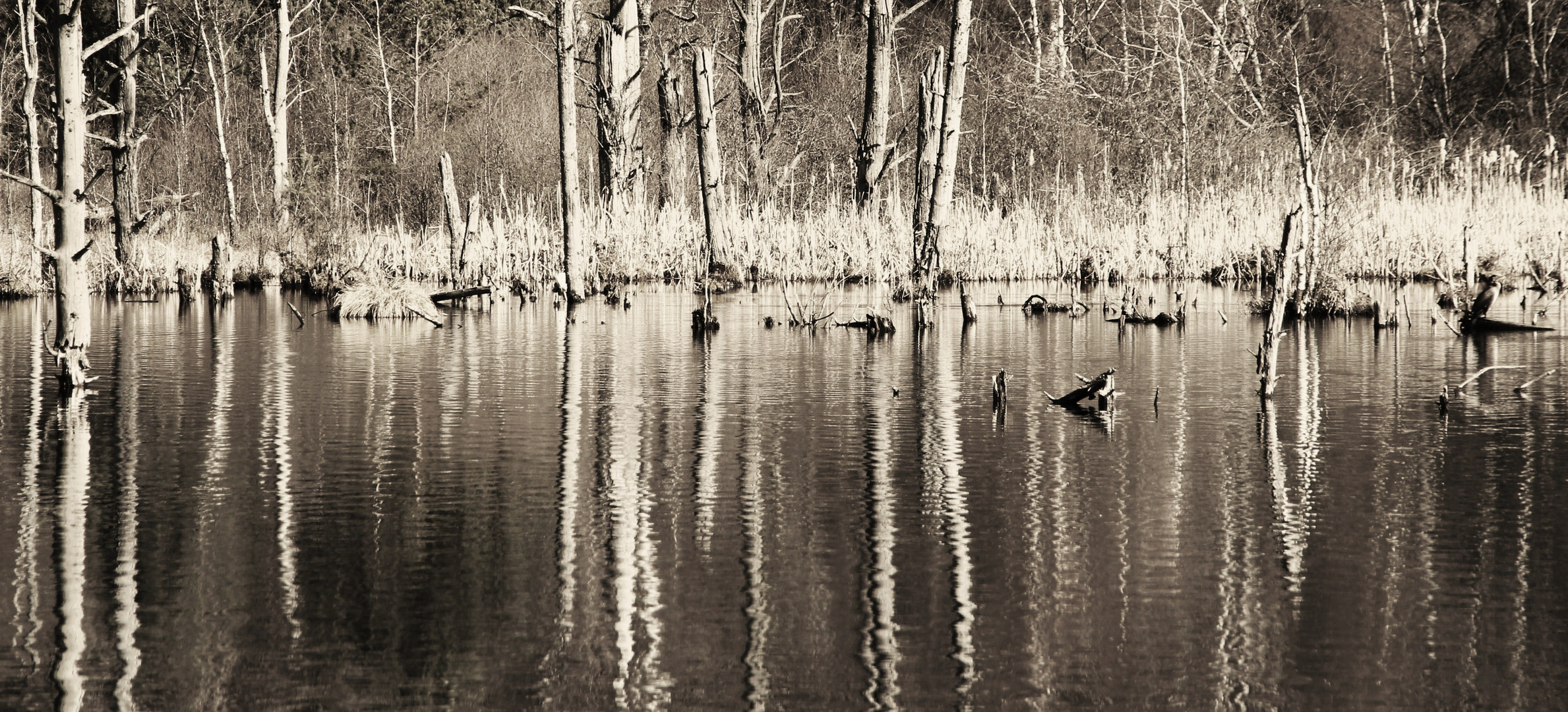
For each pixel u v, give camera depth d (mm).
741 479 8203
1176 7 34781
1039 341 15922
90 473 8438
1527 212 24844
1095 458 8758
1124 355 14414
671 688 5043
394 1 44156
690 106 37531
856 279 26375
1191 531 6953
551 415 10523
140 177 38156
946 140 17828
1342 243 19828
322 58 44281
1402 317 18484
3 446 9328
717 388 11961
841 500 7621
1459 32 42781
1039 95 36594
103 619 5734
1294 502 7512
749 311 20500
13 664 5262
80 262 12023
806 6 50438
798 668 5195
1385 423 9984
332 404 11141
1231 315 19188
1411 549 6617
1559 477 8070
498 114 41125
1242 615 5711
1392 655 5289
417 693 5000
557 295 22000
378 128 43844
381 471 8461
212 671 5203
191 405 11102
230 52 39312
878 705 4875
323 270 26516
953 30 17844
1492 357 14023
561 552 6660
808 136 40281
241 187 40531
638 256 26047
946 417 10375
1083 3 46438
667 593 6035
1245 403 10992
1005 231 27031
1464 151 33906
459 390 11938
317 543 6828
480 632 5590
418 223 39344
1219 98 32531
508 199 37750
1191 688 5004
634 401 11195
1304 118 18109
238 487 8047
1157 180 28812
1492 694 4934
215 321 19781
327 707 4875
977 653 5340
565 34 21125
